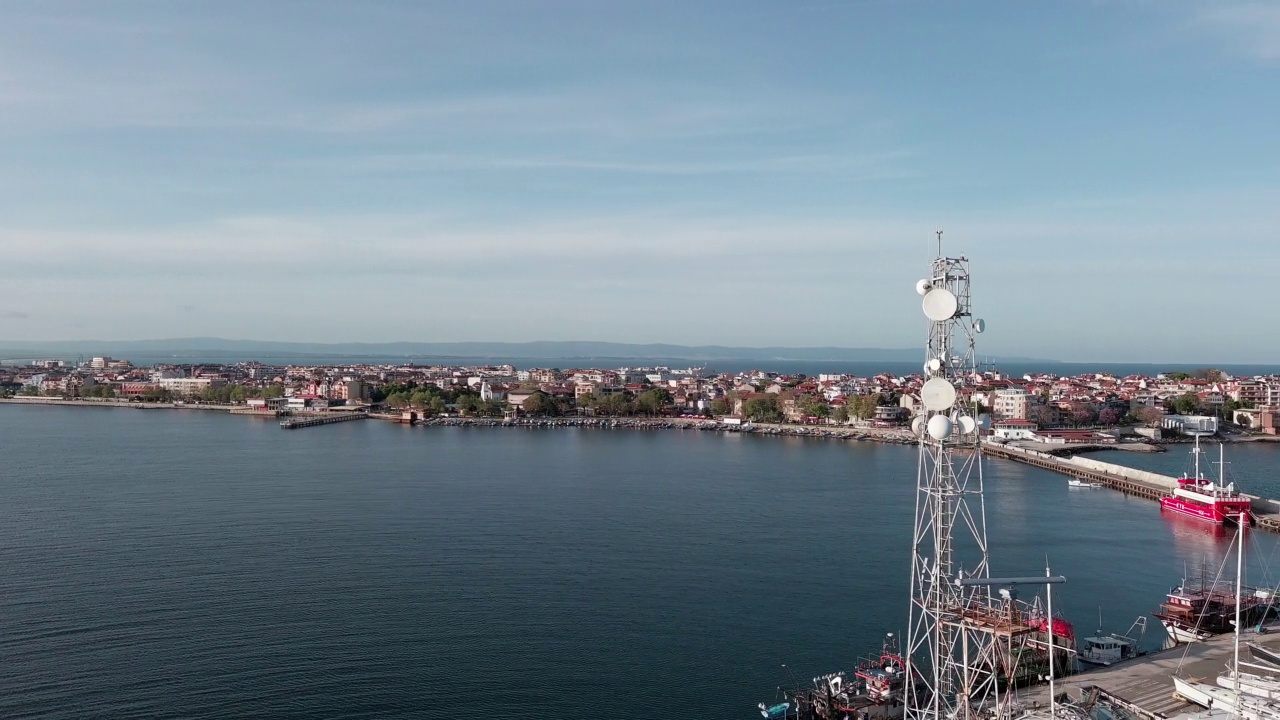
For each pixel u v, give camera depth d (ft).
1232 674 308.60
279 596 444.55
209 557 515.50
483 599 443.32
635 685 345.92
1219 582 464.24
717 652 377.91
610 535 583.99
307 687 340.59
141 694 333.01
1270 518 638.94
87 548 534.37
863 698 315.37
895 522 636.07
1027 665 328.49
